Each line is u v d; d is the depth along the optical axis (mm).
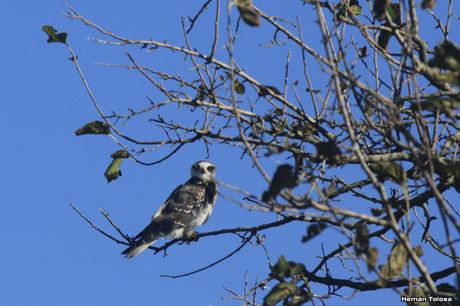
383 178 11477
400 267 9141
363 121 11562
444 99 9727
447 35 11406
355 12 12188
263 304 11211
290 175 8273
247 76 12211
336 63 9047
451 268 12656
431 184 7809
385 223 7992
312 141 12336
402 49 9047
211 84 12102
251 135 12406
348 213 8008
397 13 11859
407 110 11711
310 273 12484
